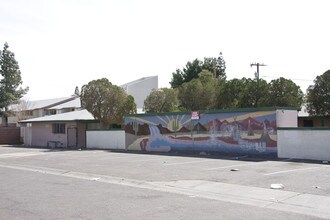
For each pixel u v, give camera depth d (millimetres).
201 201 10195
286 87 32344
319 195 10383
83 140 38781
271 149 21859
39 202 10203
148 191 11852
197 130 25812
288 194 10633
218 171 15633
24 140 45500
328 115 31016
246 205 9648
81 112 43375
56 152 30031
